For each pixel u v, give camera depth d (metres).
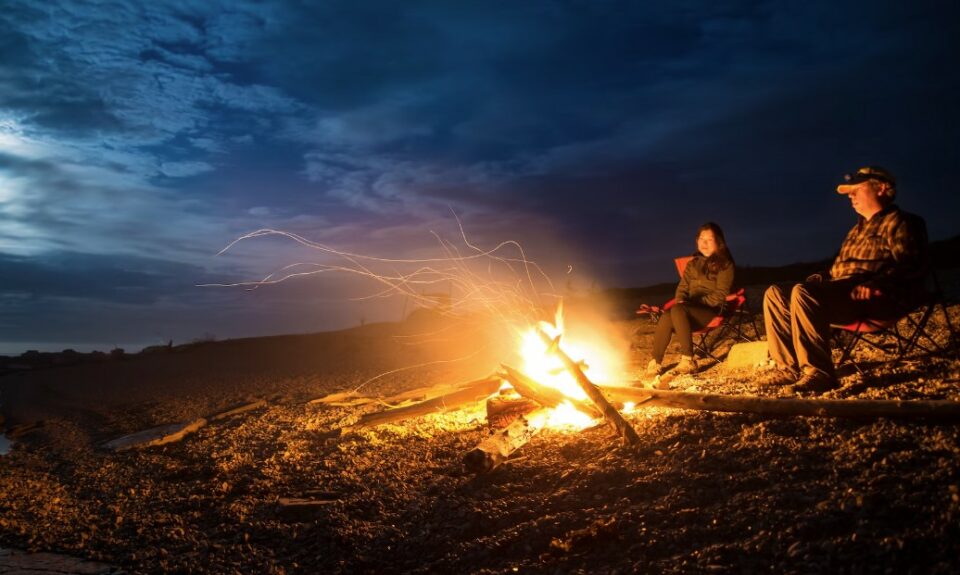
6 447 8.87
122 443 7.65
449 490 4.76
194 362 15.41
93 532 5.10
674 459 4.34
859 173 5.46
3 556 4.79
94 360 18.03
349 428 6.68
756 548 3.26
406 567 3.99
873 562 2.97
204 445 7.14
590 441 5.01
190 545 4.66
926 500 3.27
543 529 3.92
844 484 3.59
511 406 5.80
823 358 5.18
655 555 3.45
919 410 4.09
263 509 5.05
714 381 6.27
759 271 15.90
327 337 16.69
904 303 5.25
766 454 4.13
